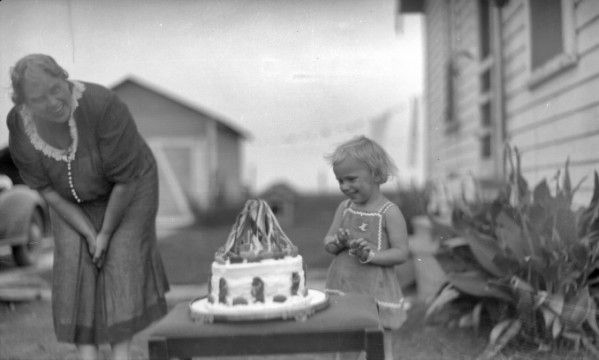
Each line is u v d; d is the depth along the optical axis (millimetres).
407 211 7152
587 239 3539
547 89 5020
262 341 2299
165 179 16484
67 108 2891
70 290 2994
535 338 3596
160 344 2285
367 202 3170
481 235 3916
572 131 4469
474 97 7766
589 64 4137
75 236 3041
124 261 3031
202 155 16562
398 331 4020
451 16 8469
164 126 16500
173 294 5375
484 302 4004
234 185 18938
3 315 4629
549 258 3549
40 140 2951
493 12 6535
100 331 2996
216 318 2326
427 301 4422
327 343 2311
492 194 6004
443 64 9023
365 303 2553
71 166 2980
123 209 3068
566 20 4469
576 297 3484
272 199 14820
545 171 5109
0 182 6598
